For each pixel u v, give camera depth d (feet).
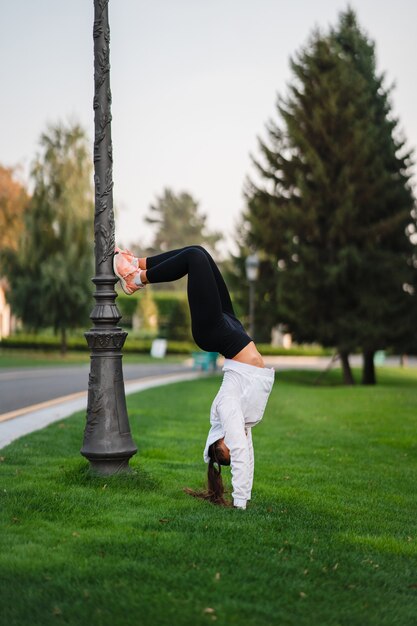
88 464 21.88
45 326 141.38
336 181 85.97
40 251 138.21
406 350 88.69
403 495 23.48
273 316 91.30
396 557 15.84
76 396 56.80
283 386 74.74
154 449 29.81
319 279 84.07
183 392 61.52
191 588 12.85
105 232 21.65
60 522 16.66
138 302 204.13
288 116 87.35
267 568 14.03
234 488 18.93
